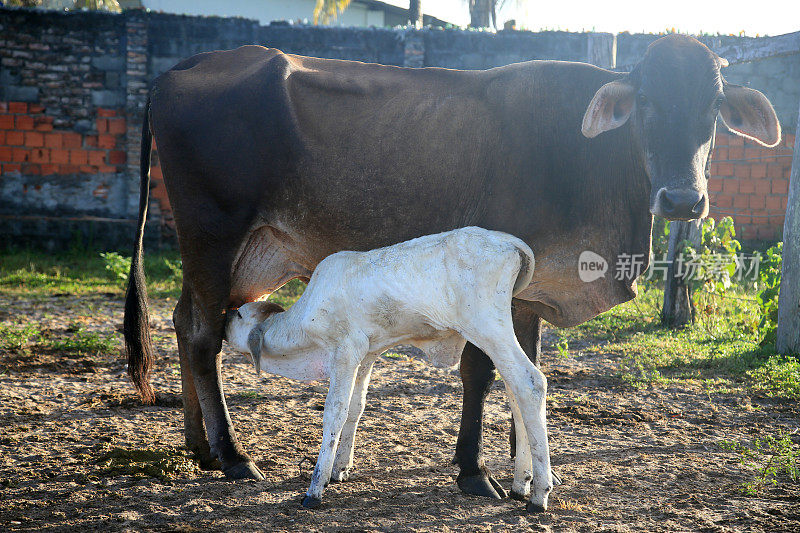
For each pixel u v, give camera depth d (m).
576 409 5.83
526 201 4.30
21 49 15.14
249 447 4.93
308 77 4.44
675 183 3.83
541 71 4.46
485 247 3.80
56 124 15.34
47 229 15.12
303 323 4.03
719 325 9.08
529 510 3.84
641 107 4.08
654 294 11.04
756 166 15.02
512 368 3.75
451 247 3.83
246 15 28.73
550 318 4.68
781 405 6.00
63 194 15.46
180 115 4.52
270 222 4.50
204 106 4.50
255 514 3.81
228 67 4.74
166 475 4.36
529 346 4.71
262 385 6.62
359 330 3.97
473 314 3.78
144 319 4.83
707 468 4.55
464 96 4.45
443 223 4.38
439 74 4.56
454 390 6.54
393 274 3.89
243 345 4.36
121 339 8.32
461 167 4.35
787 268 7.49
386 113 4.39
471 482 4.15
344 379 3.96
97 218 15.40
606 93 3.97
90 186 15.50
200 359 4.54
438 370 7.29
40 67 15.23
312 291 4.08
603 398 6.23
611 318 9.70
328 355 4.06
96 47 15.29
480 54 15.61
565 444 5.04
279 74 4.43
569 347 8.34
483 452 4.52
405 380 6.87
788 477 4.41
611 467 4.58
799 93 14.90
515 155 4.33
